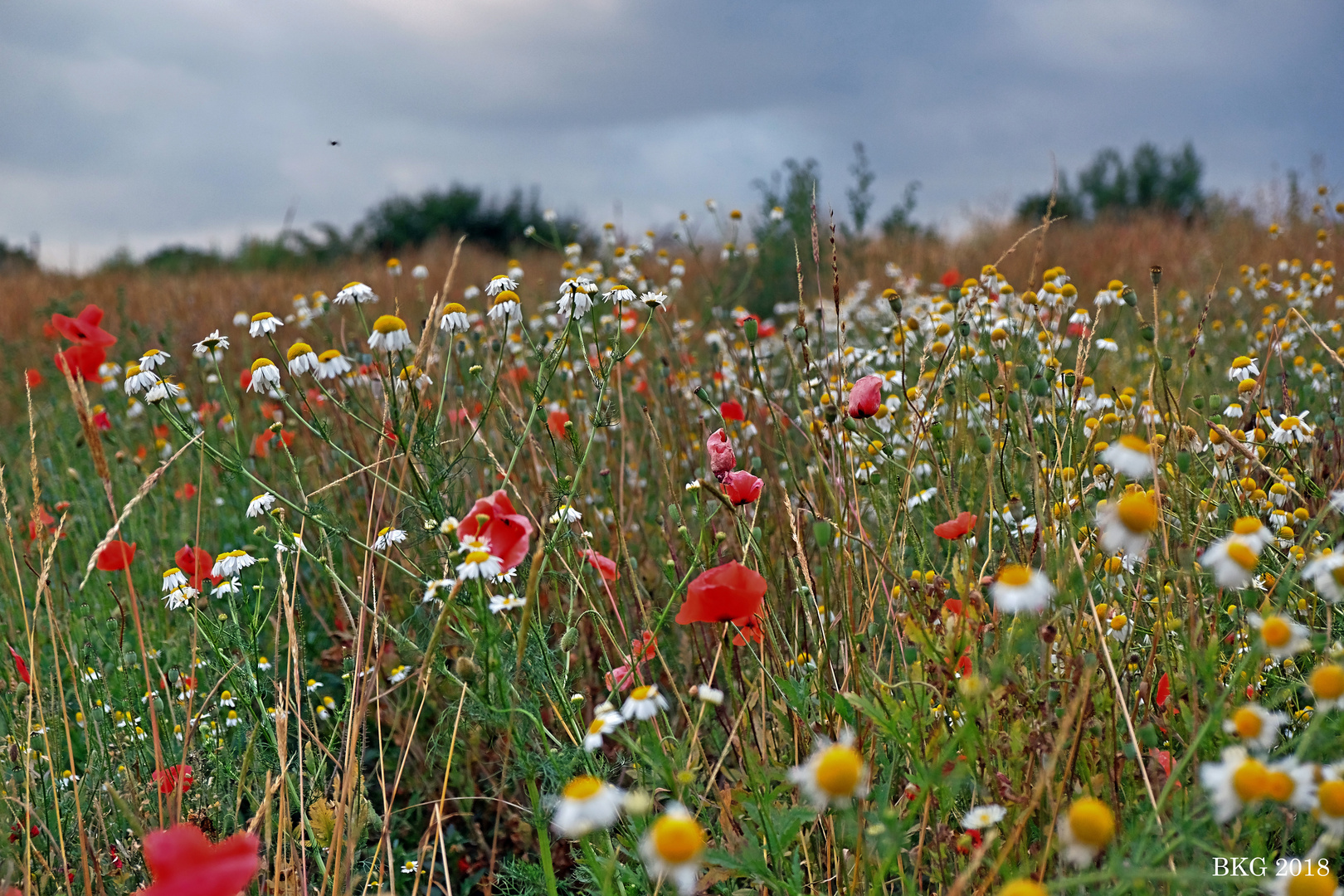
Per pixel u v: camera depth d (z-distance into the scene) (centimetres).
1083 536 217
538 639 200
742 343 451
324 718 278
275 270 1552
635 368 521
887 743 198
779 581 265
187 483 459
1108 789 175
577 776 199
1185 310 613
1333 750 167
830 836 189
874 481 258
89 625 316
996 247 1127
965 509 267
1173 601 212
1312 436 264
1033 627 168
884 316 627
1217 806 138
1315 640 166
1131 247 1057
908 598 199
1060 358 338
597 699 279
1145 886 154
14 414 717
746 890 188
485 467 332
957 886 142
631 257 639
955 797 185
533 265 1227
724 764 248
